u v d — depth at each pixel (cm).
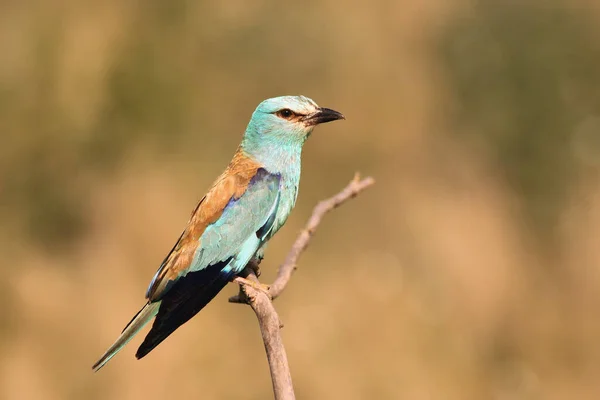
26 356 1293
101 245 1438
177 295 722
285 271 680
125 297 1348
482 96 1928
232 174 782
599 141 1903
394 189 1625
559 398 1435
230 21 1728
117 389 1248
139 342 1284
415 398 1299
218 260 744
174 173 1527
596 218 1731
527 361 1480
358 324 1360
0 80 1571
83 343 1308
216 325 1294
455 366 1371
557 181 1839
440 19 1958
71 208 1495
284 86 1714
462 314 1452
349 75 1739
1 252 1441
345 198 746
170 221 1434
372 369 1315
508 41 1989
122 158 1561
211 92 1670
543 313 1536
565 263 1666
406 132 1736
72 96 1577
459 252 1527
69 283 1388
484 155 1847
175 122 1609
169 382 1236
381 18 1830
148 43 1638
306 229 712
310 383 1279
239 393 1258
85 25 1614
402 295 1418
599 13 2070
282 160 795
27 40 1603
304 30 1739
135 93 1599
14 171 1532
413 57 1847
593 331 1520
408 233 1541
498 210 1702
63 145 1556
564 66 1992
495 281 1518
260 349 1299
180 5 1675
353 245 1519
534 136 1903
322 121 794
